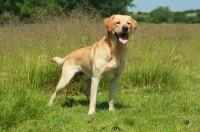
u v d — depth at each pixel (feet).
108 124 17.58
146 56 28.96
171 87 26.63
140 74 27.12
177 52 39.83
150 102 22.59
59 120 18.56
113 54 19.54
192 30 63.87
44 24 29.55
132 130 16.67
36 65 24.71
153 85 26.61
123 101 23.47
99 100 23.89
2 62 24.90
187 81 29.63
